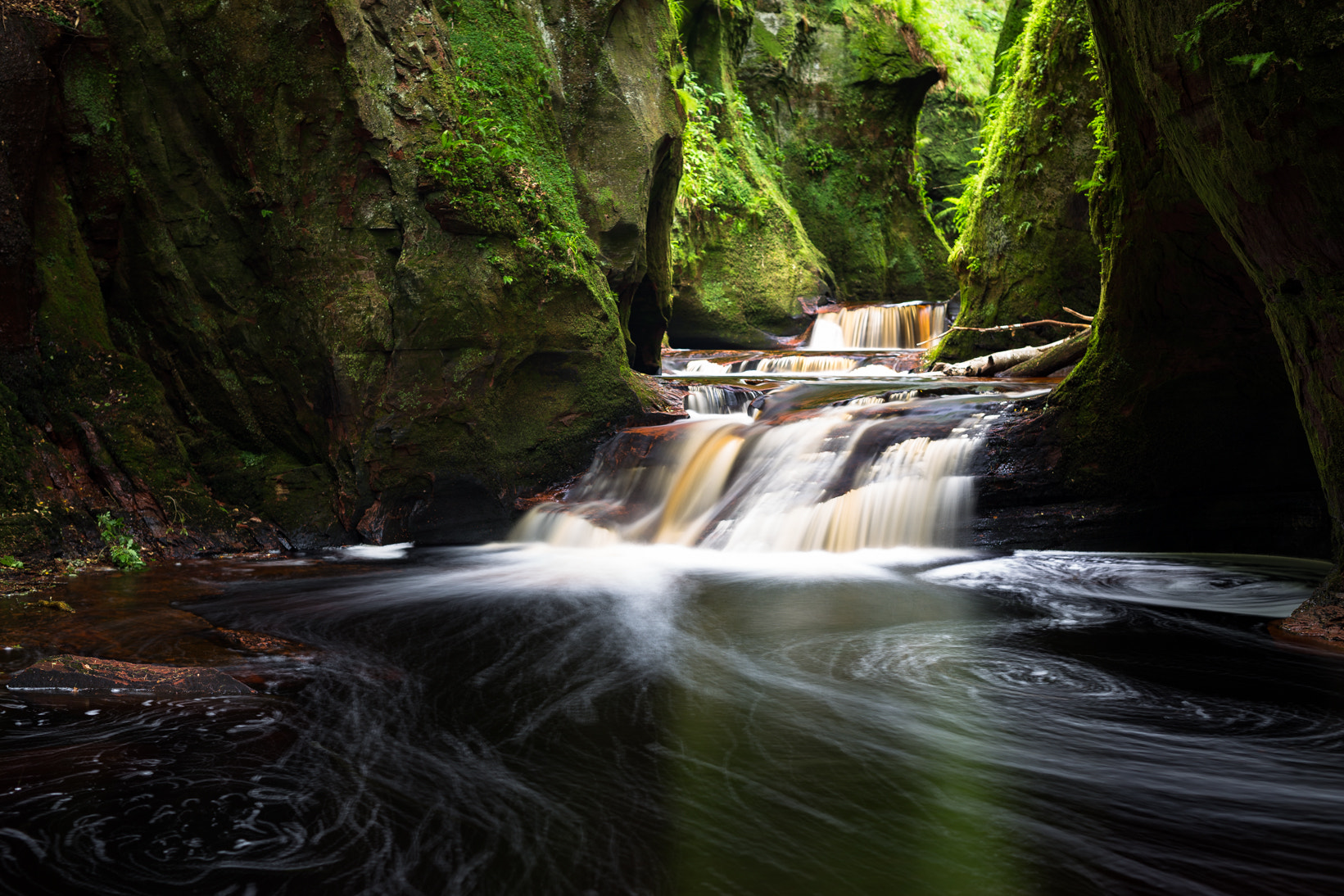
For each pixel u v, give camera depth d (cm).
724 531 842
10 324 754
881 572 716
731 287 1892
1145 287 742
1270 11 410
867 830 294
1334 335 465
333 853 274
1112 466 796
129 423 812
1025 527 800
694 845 283
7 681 413
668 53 1074
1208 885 260
